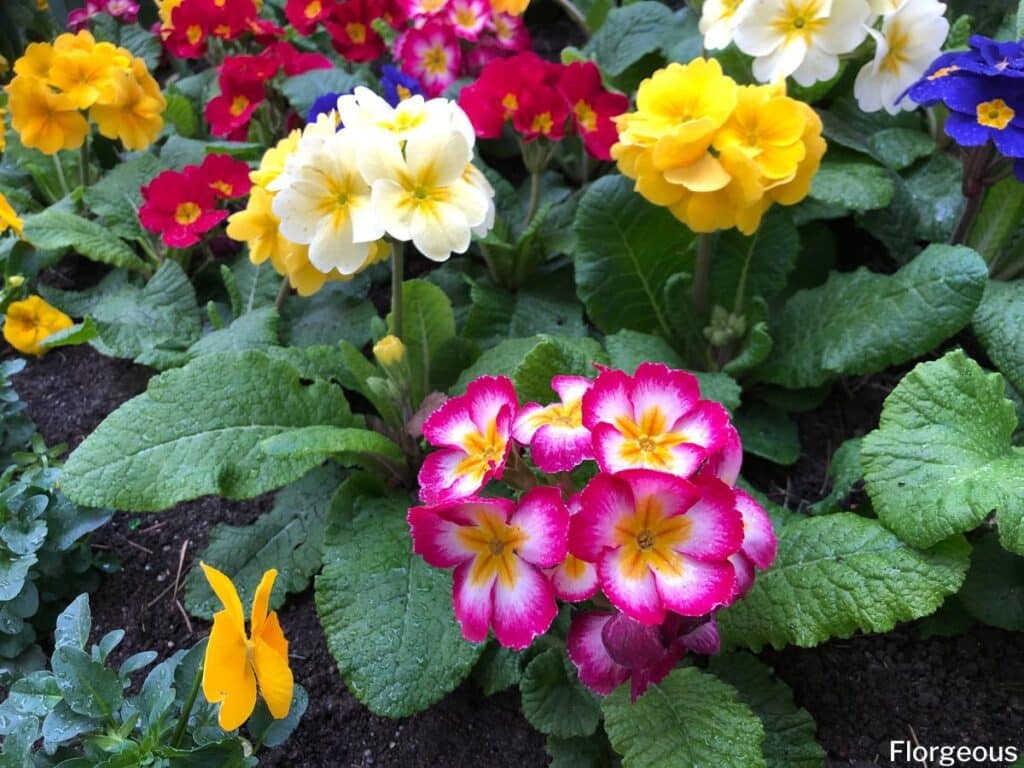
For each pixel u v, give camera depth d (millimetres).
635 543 250
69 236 461
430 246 317
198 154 518
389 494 372
